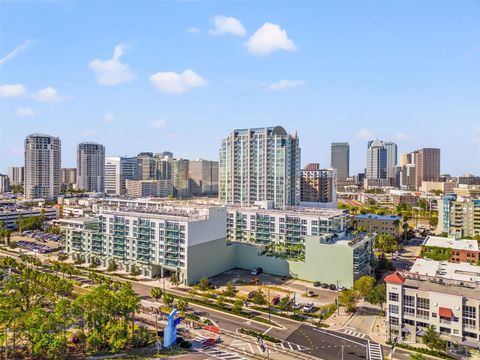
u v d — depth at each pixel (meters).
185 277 165.12
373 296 130.12
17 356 98.31
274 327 120.62
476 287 112.56
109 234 191.25
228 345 107.88
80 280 168.12
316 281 169.62
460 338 103.25
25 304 128.00
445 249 197.12
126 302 109.75
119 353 101.94
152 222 175.75
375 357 101.06
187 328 119.12
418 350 104.00
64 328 105.25
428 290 110.44
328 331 117.94
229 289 150.88
